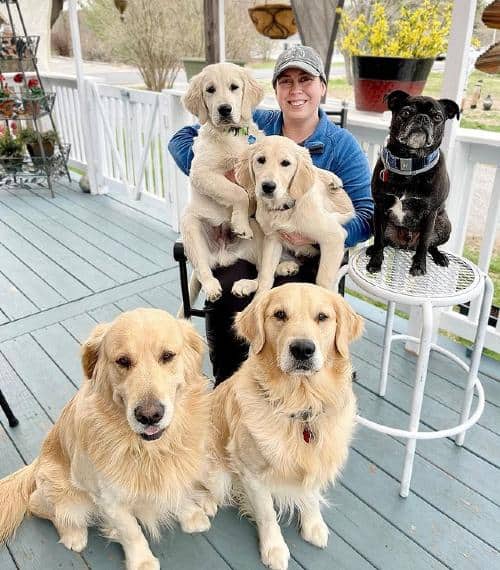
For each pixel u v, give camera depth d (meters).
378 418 2.49
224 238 2.57
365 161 2.56
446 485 2.12
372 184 2.02
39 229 4.87
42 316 3.41
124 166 5.47
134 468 1.61
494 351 2.87
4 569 1.80
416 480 2.14
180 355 1.58
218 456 1.97
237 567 1.80
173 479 1.68
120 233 4.79
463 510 2.01
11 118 5.72
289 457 1.69
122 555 1.84
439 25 3.15
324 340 1.65
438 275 2.00
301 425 1.72
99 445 1.58
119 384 1.50
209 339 2.51
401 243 2.13
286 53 2.48
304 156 2.19
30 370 2.85
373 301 3.78
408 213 1.94
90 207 5.48
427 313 1.78
